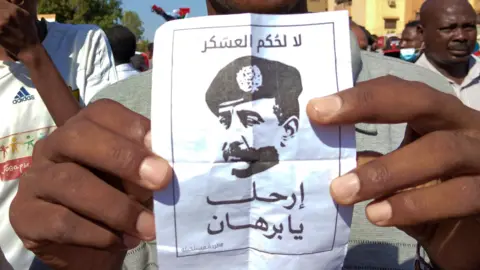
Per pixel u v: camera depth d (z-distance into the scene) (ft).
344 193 1.95
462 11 9.76
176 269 2.15
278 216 2.10
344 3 62.59
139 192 2.24
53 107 5.23
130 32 14.20
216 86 2.05
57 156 2.14
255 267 2.18
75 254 2.43
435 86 3.91
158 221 2.07
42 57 5.21
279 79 2.05
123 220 2.05
